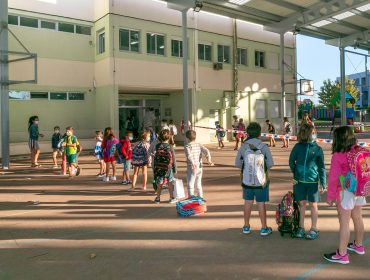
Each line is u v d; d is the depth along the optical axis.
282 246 5.61
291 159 5.89
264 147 6.05
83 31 23.06
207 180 11.61
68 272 4.80
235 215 7.45
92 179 12.14
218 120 27.56
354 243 5.28
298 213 5.99
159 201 8.67
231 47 28.09
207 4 20.20
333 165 4.94
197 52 25.92
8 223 7.18
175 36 24.97
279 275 4.59
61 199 9.23
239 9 21.41
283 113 25.86
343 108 28.89
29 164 16.27
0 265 5.08
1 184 11.40
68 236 6.32
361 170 4.77
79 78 22.94
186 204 7.50
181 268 4.85
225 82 27.69
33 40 21.23
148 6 23.50
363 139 28.78
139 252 5.48
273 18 23.70
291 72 32.47
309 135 5.80
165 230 6.54
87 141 22.03
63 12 22.11
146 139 10.07
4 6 14.52
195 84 25.77
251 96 29.48
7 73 14.77
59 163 16.47
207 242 5.86
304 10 22.72
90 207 8.37
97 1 22.91
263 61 30.56
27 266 5.03
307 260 5.05
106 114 22.41
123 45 22.67
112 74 22.05
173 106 26.97
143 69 23.33
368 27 27.05
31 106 21.28
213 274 4.64
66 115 22.56
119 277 4.61
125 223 7.05
